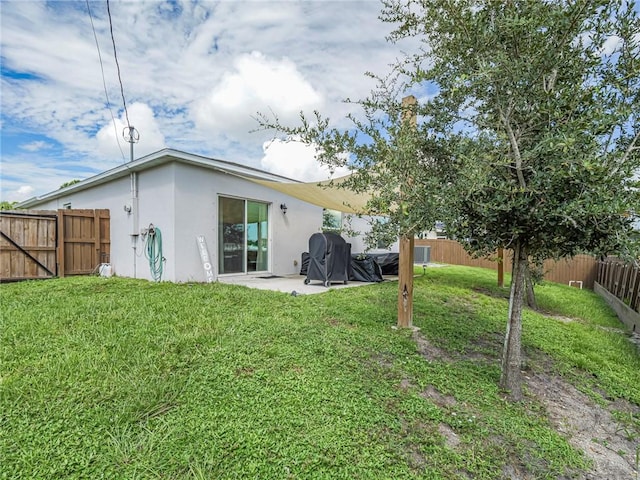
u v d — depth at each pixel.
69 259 10.45
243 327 4.88
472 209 3.47
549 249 3.68
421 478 2.52
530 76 3.08
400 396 3.53
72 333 4.47
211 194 9.61
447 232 3.52
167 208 8.87
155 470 2.38
